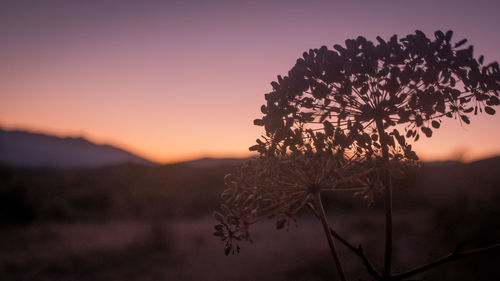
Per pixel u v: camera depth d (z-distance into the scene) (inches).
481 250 41.7
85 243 625.9
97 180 1812.3
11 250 573.9
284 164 48.8
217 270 416.5
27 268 463.2
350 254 381.4
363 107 45.8
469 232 374.3
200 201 1138.7
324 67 46.4
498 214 381.7
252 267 412.2
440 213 455.8
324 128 45.7
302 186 49.0
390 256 46.0
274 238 581.3
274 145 48.0
